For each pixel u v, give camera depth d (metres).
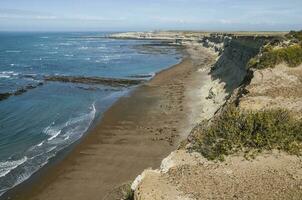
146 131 29.73
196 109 35.81
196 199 12.34
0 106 39.72
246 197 12.38
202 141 16.33
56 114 36.56
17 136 29.78
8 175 22.41
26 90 48.69
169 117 33.53
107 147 26.50
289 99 21.75
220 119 18.72
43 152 26.11
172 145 26.17
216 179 13.54
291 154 14.91
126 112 36.22
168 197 12.43
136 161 23.70
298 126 16.64
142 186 13.08
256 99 21.64
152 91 46.59
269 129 16.14
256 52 40.78
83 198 19.30
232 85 39.53
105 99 43.09
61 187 20.69
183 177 13.73
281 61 28.17
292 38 37.16
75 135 29.75
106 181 21.08
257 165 14.31
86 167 23.16
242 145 15.69
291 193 12.45
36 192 20.23
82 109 38.38
